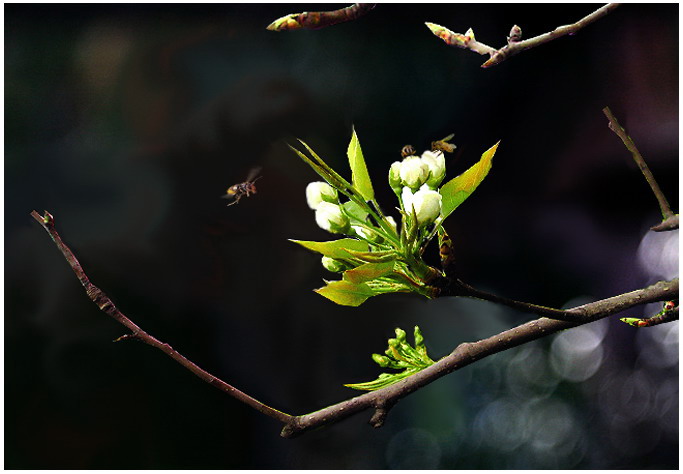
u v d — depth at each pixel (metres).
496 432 5.12
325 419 1.38
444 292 1.38
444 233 1.38
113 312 1.38
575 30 1.43
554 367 5.53
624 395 5.32
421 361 1.41
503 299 1.38
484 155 1.38
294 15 1.38
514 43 1.42
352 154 1.38
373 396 1.38
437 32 1.43
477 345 1.39
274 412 1.38
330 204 1.39
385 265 1.37
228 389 1.38
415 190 1.38
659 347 5.54
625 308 1.41
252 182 2.12
